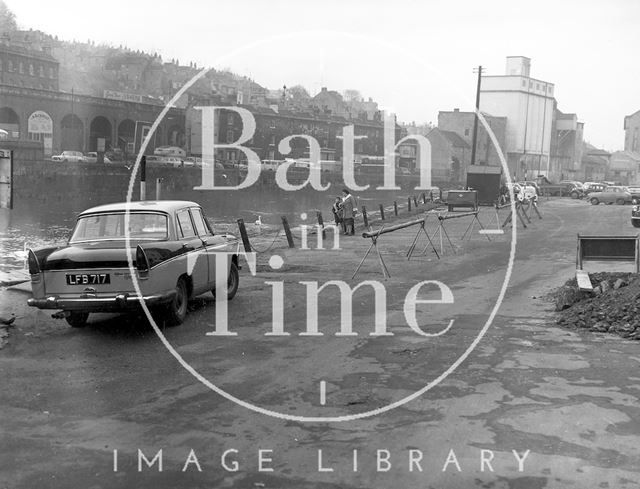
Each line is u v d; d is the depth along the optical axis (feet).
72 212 142.41
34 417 20.10
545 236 83.87
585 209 151.12
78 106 239.71
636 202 176.55
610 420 19.69
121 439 18.39
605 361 26.02
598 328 31.19
